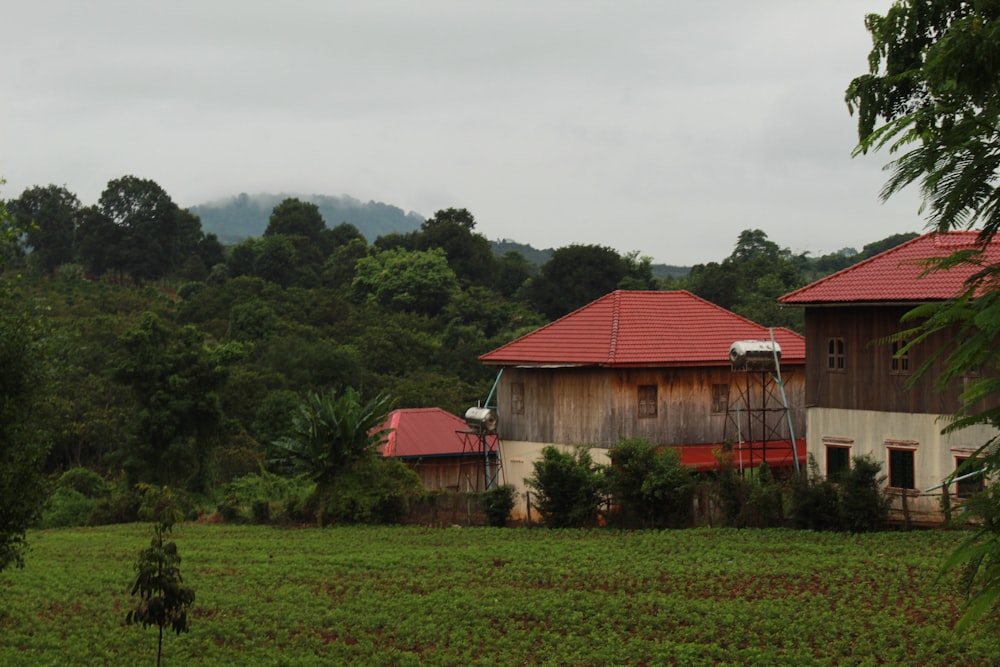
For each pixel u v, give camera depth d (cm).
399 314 9112
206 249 13825
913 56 1200
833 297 3541
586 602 2519
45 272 12381
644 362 4209
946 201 629
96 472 6119
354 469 4034
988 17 651
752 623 2278
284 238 11431
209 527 4125
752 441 4406
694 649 2109
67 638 2323
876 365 3512
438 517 3919
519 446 4578
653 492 3525
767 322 7731
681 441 4322
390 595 2698
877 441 3503
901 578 2572
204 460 5406
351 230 14612
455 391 7331
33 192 12694
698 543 3186
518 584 2772
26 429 1744
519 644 2214
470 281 11131
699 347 4403
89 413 5928
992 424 679
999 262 679
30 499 1689
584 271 9931
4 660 2084
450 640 2289
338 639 2316
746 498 3453
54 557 3434
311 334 8138
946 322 702
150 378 5247
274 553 3375
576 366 4259
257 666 2094
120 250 12162
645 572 2809
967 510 713
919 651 2005
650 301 4716
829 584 2586
